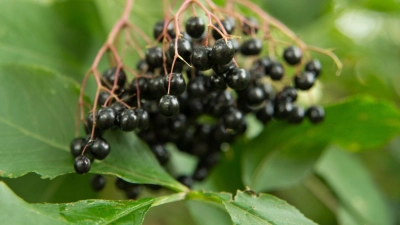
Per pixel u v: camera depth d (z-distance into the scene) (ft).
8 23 1.36
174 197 1.18
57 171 1.18
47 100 1.24
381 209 1.52
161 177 1.22
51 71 1.24
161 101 1.16
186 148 1.32
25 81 1.23
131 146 1.23
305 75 1.28
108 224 1.10
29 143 1.21
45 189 1.28
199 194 1.19
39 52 1.37
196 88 1.21
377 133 1.38
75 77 1.38
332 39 1.78
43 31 1.38
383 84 1.76
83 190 1.30
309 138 1.37
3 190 1.08
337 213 1.49
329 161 1.51
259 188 1.35
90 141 1.18
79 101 1.22
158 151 1.28
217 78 1.19
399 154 1.84
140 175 1.21
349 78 1.77
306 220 1.16
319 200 1.54
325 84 1.74
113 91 1.20
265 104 1.30
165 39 1.19
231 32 1.22
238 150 1.36
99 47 1.42
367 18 1.98
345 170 1.52
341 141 1.39
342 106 1.34
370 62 1.78
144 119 1.19
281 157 1.37
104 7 1.41
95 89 1.38
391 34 2.06
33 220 1.08
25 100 1.23
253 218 1.14
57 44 1.39
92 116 1.19
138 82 1.21
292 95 1.29
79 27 1.41
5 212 1.07
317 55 1.61
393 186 1.84
